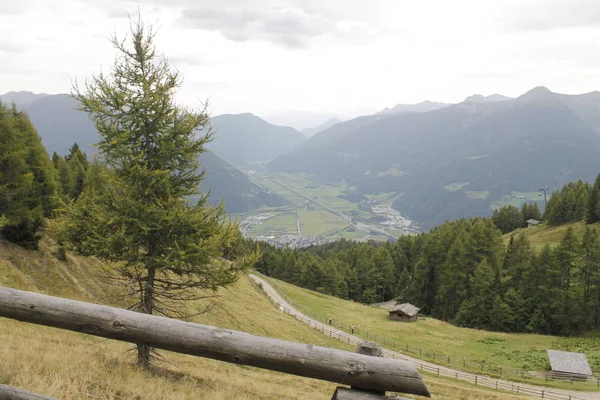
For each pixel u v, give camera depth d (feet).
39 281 97.25
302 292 283.79
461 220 426.10
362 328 207.51
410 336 202.08
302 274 366.63
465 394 96.94
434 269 310.24
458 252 279.90
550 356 155.63
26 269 98.27
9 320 61.62
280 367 12.38
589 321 230.27
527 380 140.46
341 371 11.87
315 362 12.05
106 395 26.45
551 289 235.20
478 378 137.59
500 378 141.28
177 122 45.34
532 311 241.76
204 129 47.06
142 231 44.06
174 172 47.34
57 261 109.29
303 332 160.04
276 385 62.23
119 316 13.33
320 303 259.80
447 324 239.91
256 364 12.57
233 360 12.67
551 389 131.44
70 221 44.09
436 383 106.01
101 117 43.88
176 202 45.57
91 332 13.51
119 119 44.14
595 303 233.14
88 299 101.65
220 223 47.57
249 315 149.69
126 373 35.32
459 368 149.38
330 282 352.28
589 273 237.25
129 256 43.80
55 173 145.48
